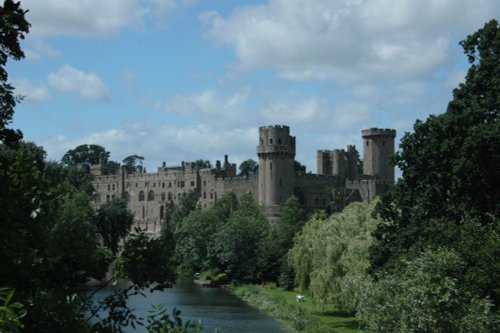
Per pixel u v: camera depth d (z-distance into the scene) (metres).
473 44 52.34
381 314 37.56
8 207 15.36
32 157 16.62
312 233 76.38
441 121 50.34
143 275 17.25
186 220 147.50
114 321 17.28
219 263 131.50
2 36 16.12
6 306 10.98
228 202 169.50
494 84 48.22
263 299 89.12
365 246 64.75
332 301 65.06
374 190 190.38
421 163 52.06
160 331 16.45
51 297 14.64
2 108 16.38
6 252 15.96
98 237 111.12
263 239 122.12
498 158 45.25
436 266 38.00
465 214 46.25
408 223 54.75
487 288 36.72
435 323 34.91
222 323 70.38
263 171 186.62
